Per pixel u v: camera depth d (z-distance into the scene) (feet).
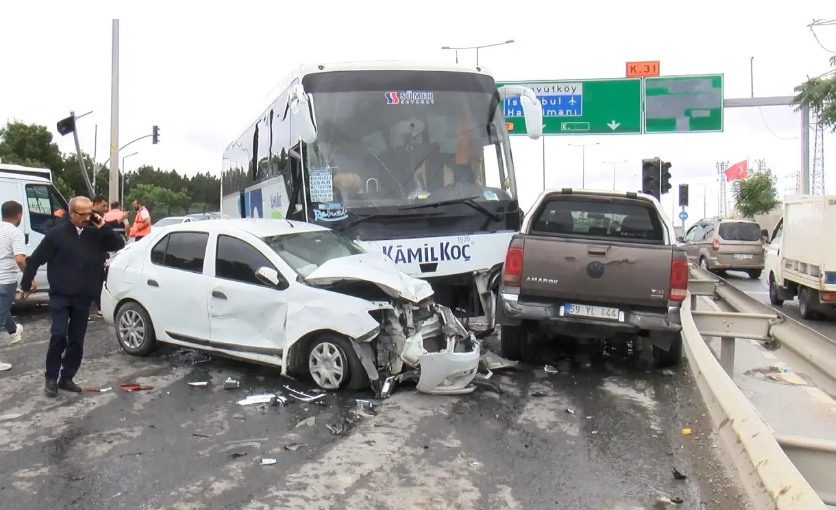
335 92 29.66
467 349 23.67
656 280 24.03
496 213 30.30
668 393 23.13
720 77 81.71
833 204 39.83
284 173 32.76
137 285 27.43
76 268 22.50
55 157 207.31
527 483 15.56
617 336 26.76
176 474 16.05
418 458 17.03
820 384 17.51
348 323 21.83
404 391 22.85
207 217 88.43
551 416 20.45
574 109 85.40
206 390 23.17
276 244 24.71
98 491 15.11
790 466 9.68
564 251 24.72
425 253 29.01
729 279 78.18
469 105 31.04
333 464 16.63
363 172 29.35
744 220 78.74
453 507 14.35
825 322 43.11
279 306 23.39
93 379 24.66
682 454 17.40
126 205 241.76
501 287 25.84
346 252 26.14
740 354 30.07
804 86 60.23
